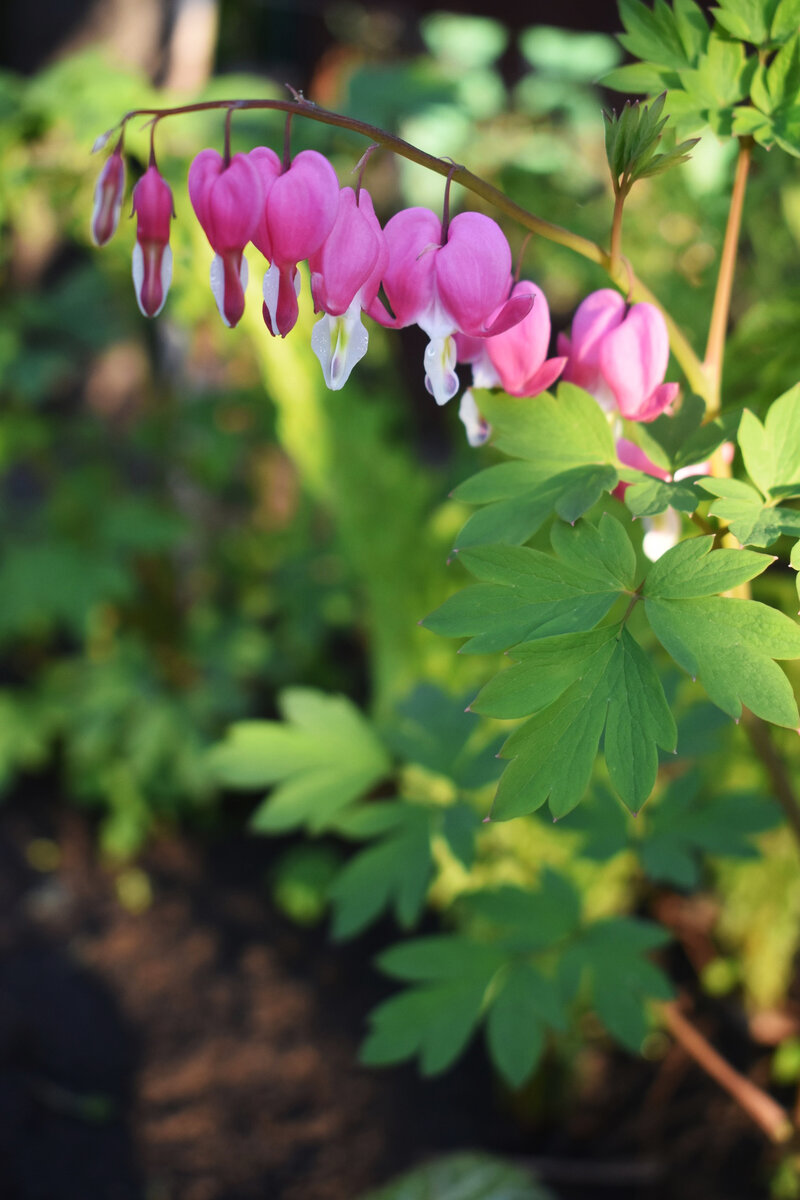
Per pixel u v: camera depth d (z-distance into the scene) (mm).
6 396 936
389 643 798
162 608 1016
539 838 699
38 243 965
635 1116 701
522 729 379
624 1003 500
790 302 495
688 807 536
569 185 861
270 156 365
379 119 802
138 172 695
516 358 396
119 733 983
